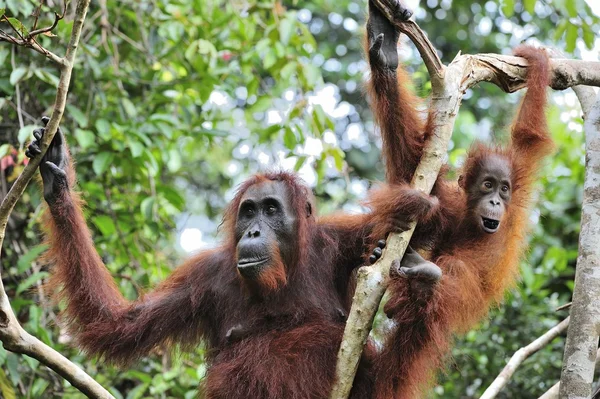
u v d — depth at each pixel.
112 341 7.52
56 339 10.70
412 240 7.34
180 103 11.79
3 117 11.20
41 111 11.12
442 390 11.31
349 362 6.00
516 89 7.39
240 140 12.94
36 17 6.02
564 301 11.92
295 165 10.91
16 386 10.20
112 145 10.53
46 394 10.38
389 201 6.37
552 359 11.03
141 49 11.41
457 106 6.48
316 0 17.91
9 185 10.86
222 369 7.01
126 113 11.12
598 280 6.62
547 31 18.02
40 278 9.62
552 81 7.51
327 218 7.78
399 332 6.57
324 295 7.33
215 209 16.08
